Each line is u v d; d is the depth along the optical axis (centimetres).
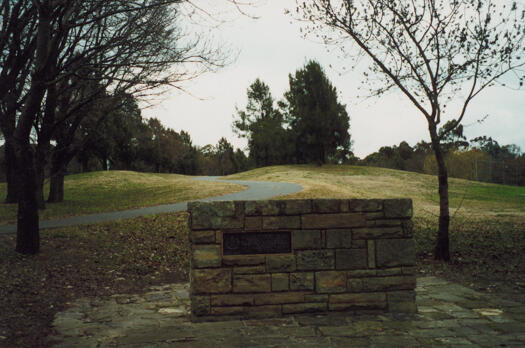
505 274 892
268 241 568
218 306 555
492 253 1105
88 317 584
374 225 588
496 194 3084
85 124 1809
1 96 1065
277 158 6216
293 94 4862
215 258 556
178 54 1048
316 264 574
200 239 555
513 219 1739
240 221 560
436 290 750
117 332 509
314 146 4878
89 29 1145
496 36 953
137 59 1067
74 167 5431
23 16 1053
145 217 1619
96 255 1073
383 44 1058
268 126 5981
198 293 552
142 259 1059
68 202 2492
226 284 556
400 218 594
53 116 1349
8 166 2402
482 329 508
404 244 593
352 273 580
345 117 4900
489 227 1522
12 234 1341
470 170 4850
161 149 6812
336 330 505
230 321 548
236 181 4109
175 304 666
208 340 471
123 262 1022
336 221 580
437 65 1002
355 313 577
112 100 1232
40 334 502
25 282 782
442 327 517
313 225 576
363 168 4950
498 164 4612
